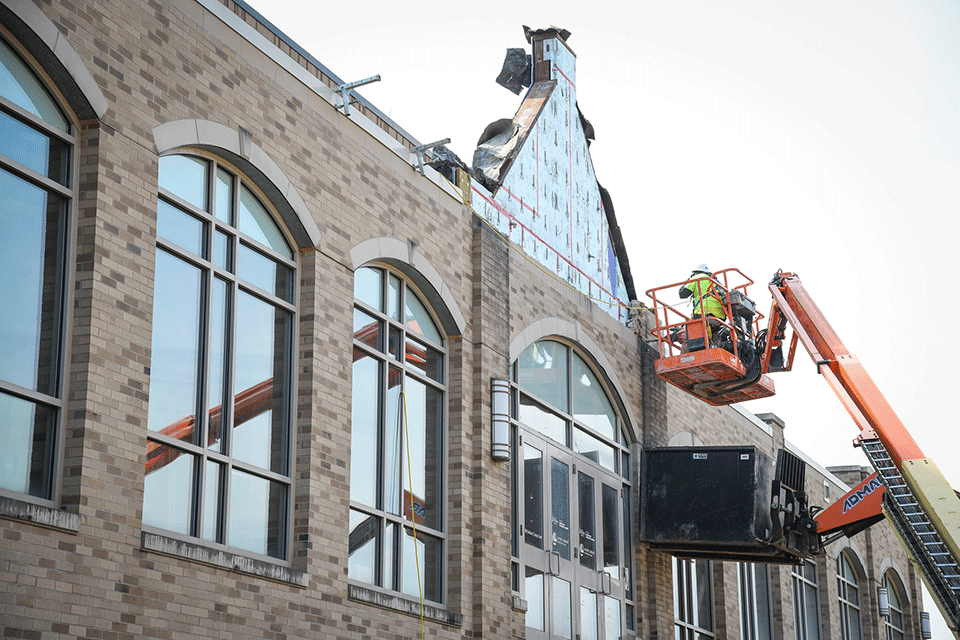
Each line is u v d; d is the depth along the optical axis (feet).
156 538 46.42
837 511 90.12
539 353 82.74
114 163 47.65
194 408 51.85
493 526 70.69
